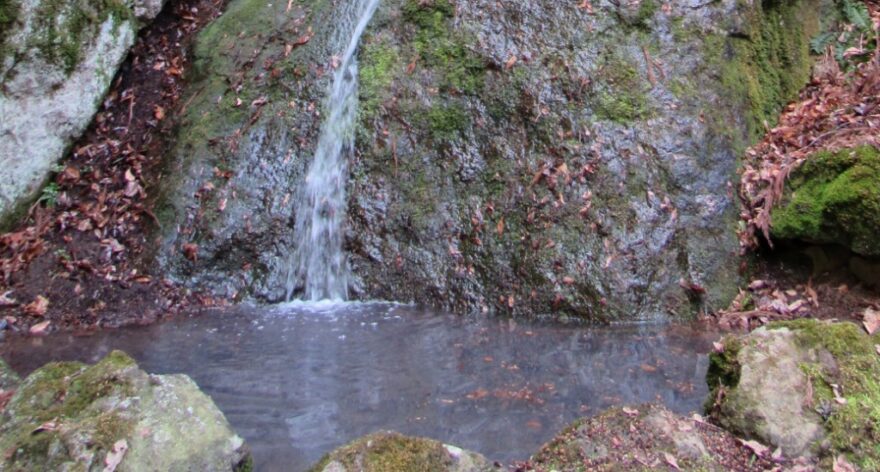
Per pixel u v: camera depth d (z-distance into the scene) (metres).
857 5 6.44
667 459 2.74
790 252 5.15
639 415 2.96
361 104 5.99
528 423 3.51
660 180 5.25
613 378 4.02
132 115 6.54
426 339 4.68
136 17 6.69
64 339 4.79
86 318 5.09
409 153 5.79
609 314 4.88
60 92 5.96
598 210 5.20
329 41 6.37
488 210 5.46
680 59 5.71
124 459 2.52
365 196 5.73
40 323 5.02
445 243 5.45
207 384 4.02
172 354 4.47
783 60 6.25
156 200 5.86
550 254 5.14
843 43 6.34
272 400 3.82
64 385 2.87
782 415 2.86
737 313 4.85
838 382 2.96
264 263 5.63
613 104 5.52
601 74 5.63
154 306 5.27
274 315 5.22
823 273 4.98
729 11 5.96
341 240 5.67
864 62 6.20
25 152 5.77
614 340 4.59
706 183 5.30
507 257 5.27
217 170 5.91
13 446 2.58
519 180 5.46
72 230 5.74
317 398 3.83
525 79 5.72
